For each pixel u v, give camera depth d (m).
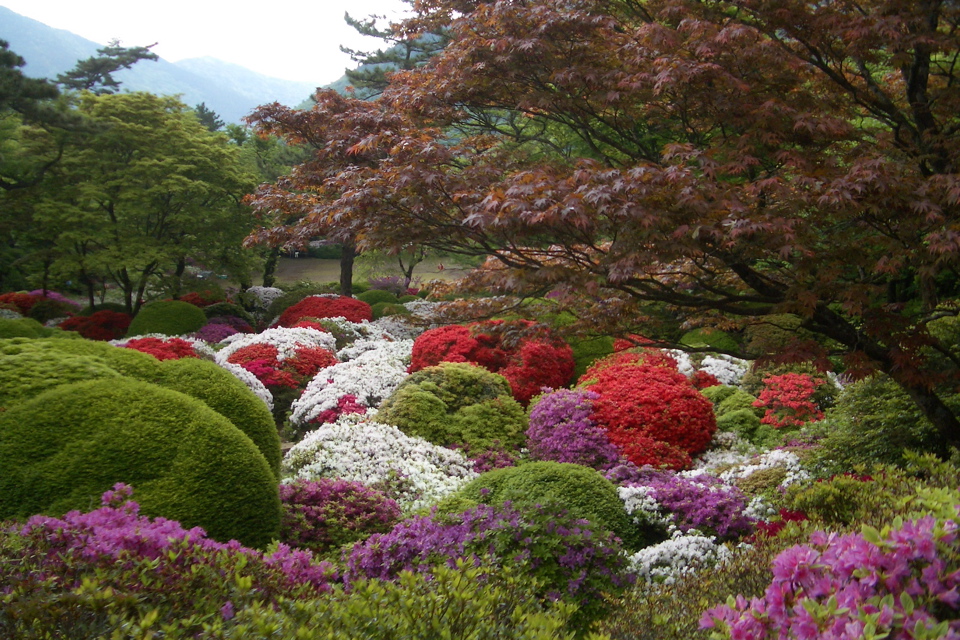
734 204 3.88
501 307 5.45
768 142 4.41
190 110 21.83
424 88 5.81
